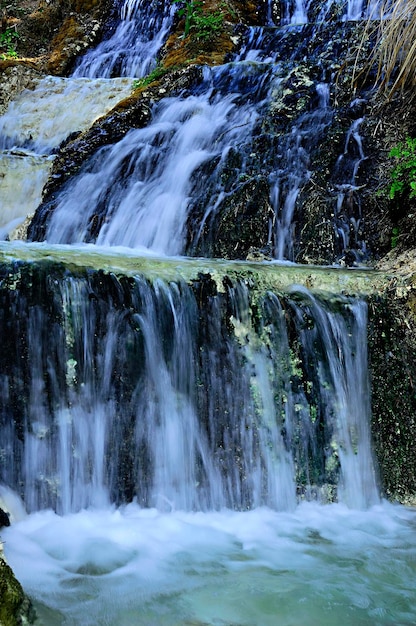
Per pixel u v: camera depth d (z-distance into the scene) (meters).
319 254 5.31
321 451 3.91
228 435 3.73
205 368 3.75
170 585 2.77
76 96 8.85
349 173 5.63
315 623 2.54
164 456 3.59
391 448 4.06
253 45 8.97
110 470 3.48
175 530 3.34
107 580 2.77
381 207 5.33
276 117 6.22
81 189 6.46
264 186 5.62
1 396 3.30
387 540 3.38
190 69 7.44
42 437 3.36
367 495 3.95
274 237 5.46
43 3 12.22
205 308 3.80
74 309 3.47
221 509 3.65
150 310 3.65
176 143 6.47
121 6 11.38
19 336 3.36
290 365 3.93
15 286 3.38
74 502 3.40
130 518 3.41
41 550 2.99
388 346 4.20
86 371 3.48
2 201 7.30
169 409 3.63
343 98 6.21
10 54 11.23
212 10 9.75
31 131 8.61
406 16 5.54
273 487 3.77
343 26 7.62
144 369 3.60
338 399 4.01
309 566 3.03
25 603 2.37
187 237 5.66
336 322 4.09
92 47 11.16
